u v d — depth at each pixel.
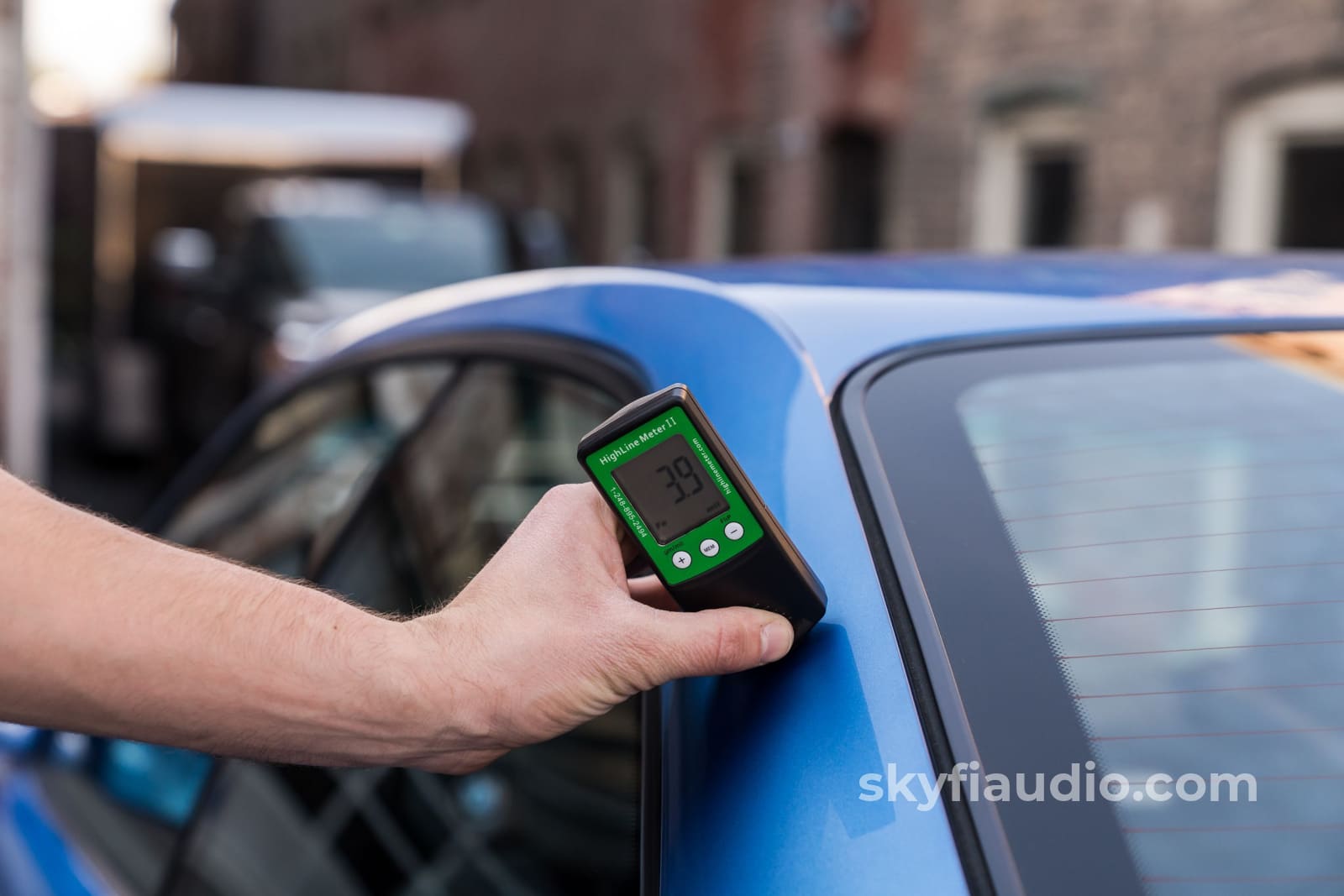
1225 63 6.61
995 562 0.82
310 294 6.33
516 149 15.62
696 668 0.76
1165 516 0.88
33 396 4.64
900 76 8.88
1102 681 0.77
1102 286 1.17
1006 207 8.12
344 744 0.75
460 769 0.79
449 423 1.41
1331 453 0.95
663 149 12.23
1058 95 7.57
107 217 8.49
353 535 1.53
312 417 1.69
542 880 1.15
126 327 7.88
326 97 9.03
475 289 1.55
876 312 1.04
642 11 12.50
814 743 0.73
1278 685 0.79
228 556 1.75
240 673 0.74
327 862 1.35
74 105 9.06
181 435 6.87
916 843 0.68
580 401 1.17
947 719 0.72
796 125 9.98
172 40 33.66
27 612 0.71
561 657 0.76
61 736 1.78
